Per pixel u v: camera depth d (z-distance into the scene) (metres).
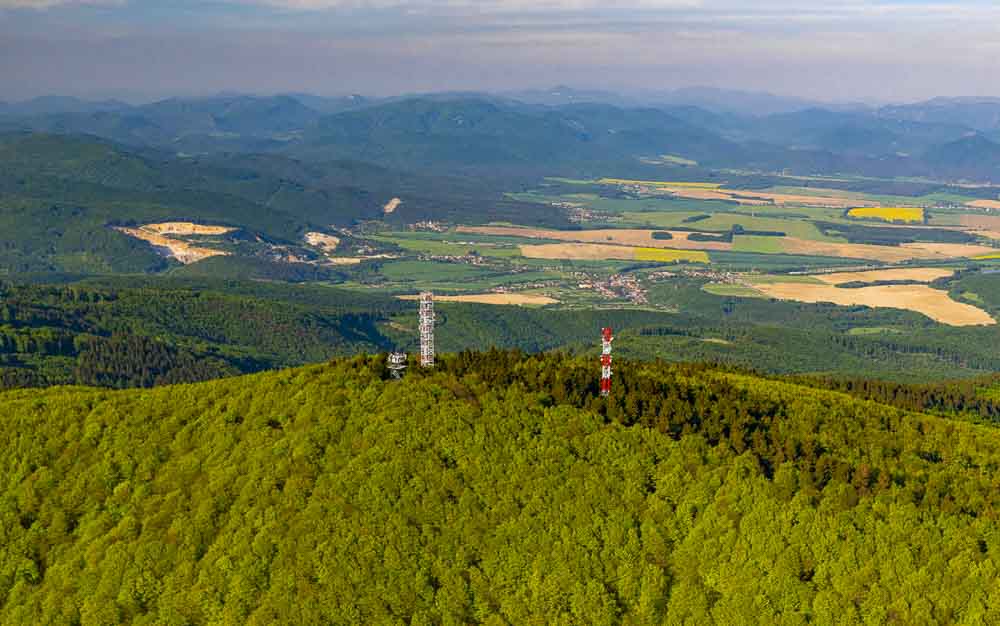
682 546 145.12
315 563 139.50
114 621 141.75
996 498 154.00
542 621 136.88
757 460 155.50
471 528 144.88
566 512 147.75
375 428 159.25
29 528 160.62
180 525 150.00
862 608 136.00
